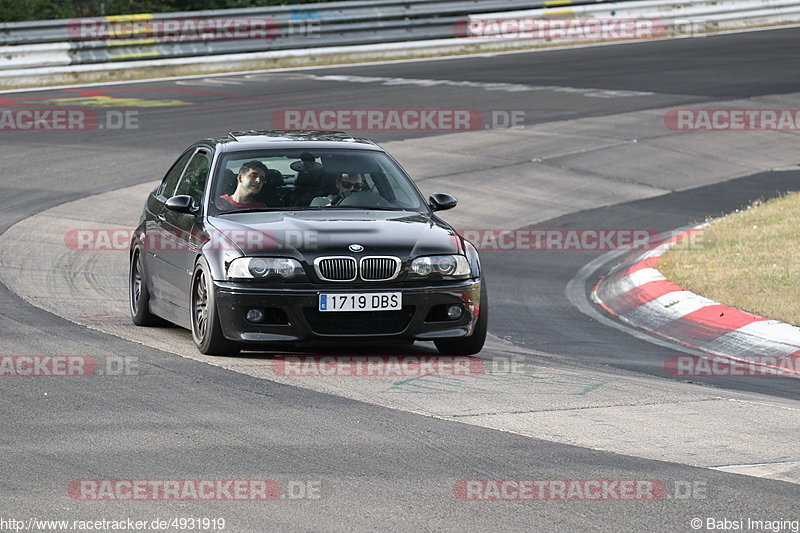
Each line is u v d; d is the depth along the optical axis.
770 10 131.38
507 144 75.06
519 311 41.06
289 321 29.14
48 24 98.00
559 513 18.52
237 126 76.81
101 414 24.11
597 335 37.25
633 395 26.92
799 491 19.88
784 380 31.05
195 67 103.00
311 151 33.75
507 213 60.34
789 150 75.00
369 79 97.94
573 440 22.81
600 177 68.00
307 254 29.30
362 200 32.41
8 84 94.88
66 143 72.81
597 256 51.62
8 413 24.09
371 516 18.23
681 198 63.66
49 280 42.62
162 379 27.30
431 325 29.88
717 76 98.44
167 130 76.44
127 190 61.84
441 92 91.62
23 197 59.50
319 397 25.81
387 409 24.84
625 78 98.06
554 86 94.81
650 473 20.75
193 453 21.45
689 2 126.44
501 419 24.25
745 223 52.59
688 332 37.66
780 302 38.22
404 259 29.56
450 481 20.05
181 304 32.41
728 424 24.34
